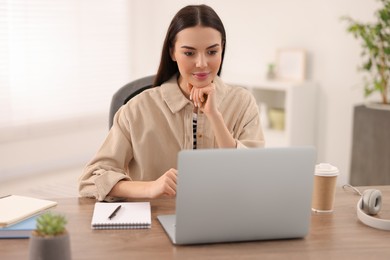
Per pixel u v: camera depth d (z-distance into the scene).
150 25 5.55
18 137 4.75
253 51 4.85
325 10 4.36
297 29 4.54
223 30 1.93
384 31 3.75
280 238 1.56
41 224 1.33
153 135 2.03
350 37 4.23
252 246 1.52
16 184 4.55
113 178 1.86
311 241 1.56
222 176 1.47
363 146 3.87
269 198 1.51
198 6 1.92
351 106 4.30
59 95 4.99
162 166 2.05
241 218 1.51
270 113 4.65
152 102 2.05
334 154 4.45
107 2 5.25
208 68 1.90
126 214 1.70
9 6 4.52
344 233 1.62
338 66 4.34
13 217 1.60
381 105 3.80
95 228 1.62
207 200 1.47
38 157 4.91
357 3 4.17
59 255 1.31
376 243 1.55
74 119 5.14
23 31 4.65
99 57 5.25
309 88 4.41
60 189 4.41
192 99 1.98
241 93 2.15
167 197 1.90
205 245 1.52
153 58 5.60
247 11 4.84
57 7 4.86
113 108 2.22
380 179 3.80
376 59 4.05
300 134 4.42
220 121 1.93
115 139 2.03
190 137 2.03
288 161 1.49
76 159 5.20
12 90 4.66
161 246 1.50
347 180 4.39
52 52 4.88
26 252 1.46
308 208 1.54
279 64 4.62
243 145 1.95
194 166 1.44
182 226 1.48
